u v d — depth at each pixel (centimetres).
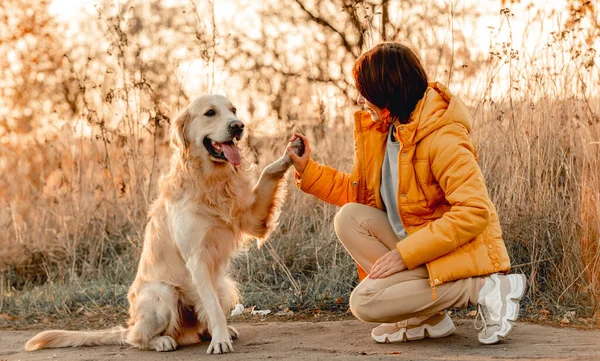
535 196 488
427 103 322
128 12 734
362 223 350
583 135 497
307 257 552
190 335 402
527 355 296
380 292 321
